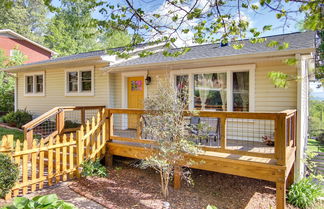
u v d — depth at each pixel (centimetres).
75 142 538
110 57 838
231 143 606
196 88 751
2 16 2830
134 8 342
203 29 373
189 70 750
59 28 2834
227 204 448
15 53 1881
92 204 410
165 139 455
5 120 1170
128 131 834
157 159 452
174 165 500
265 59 582
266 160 432
